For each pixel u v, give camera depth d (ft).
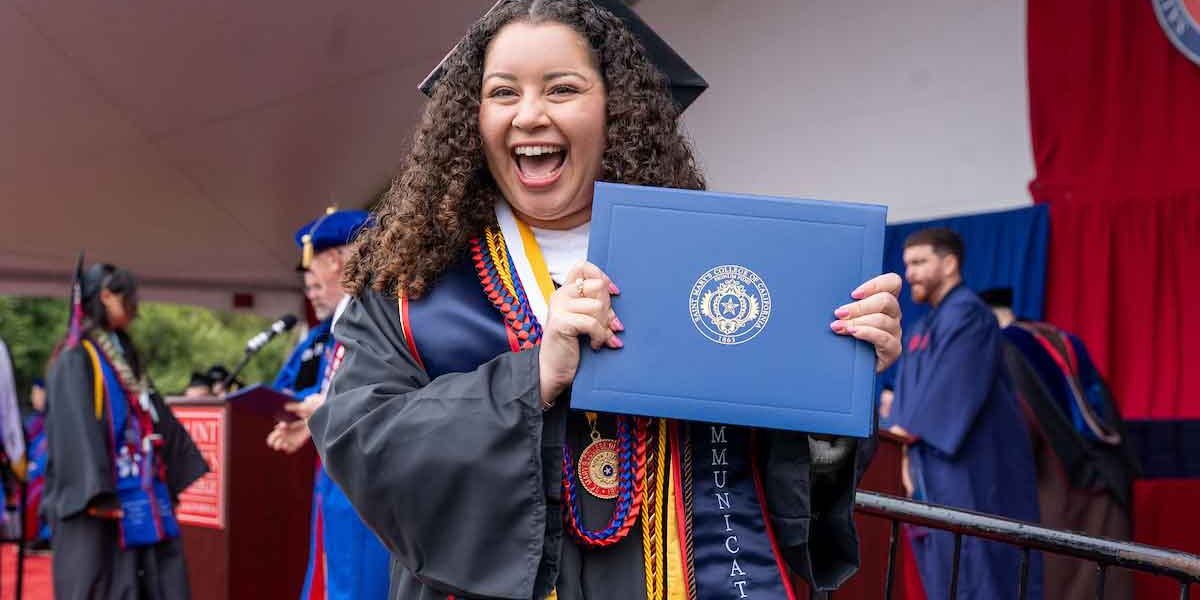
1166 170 19.24
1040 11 21.01
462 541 4.43
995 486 14.29
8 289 30.73
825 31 24.89
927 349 14.88
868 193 23.89
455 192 5.02
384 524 4.55
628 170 5.06
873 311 4.45
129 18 21.68
